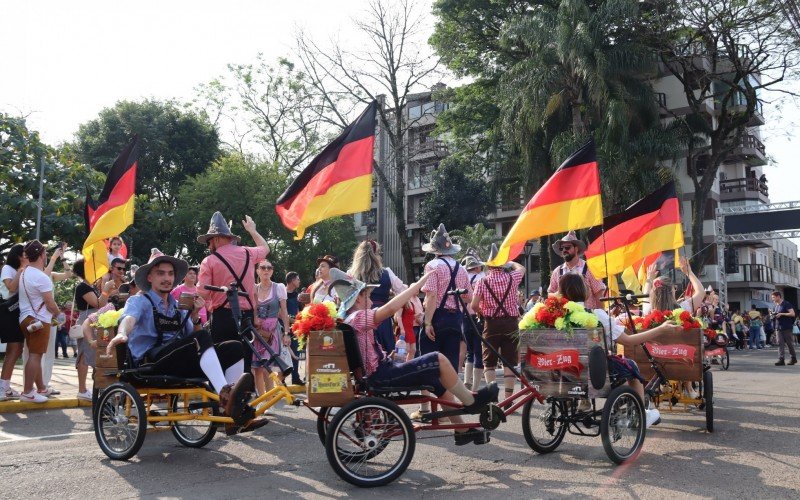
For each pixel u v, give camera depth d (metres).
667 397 7.79
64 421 8.00
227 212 37.41
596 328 5.85
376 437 5.27
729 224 31.31
